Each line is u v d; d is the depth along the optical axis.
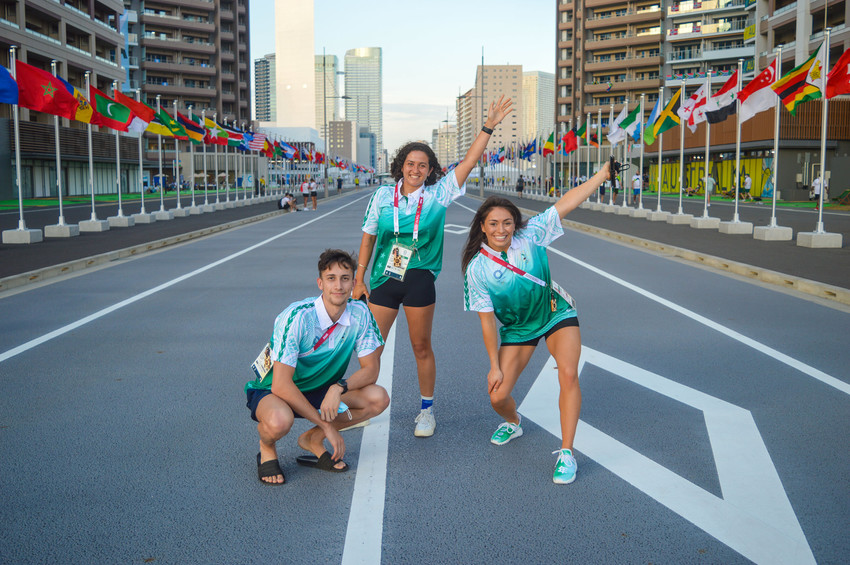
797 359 7.04
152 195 70.94
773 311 9.63
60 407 5.63
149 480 4.20
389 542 3.43
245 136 46.28
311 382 4.36
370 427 5.16
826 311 9.63
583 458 4.51
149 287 12.07
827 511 3.74
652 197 58.88
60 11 59.03
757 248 16.98
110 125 25.66
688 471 4.29
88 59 64.31
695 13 92.69
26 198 54.50
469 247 4.45
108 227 24.92
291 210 40.94
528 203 48.53
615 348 7.56
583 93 103.88
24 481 4.19
